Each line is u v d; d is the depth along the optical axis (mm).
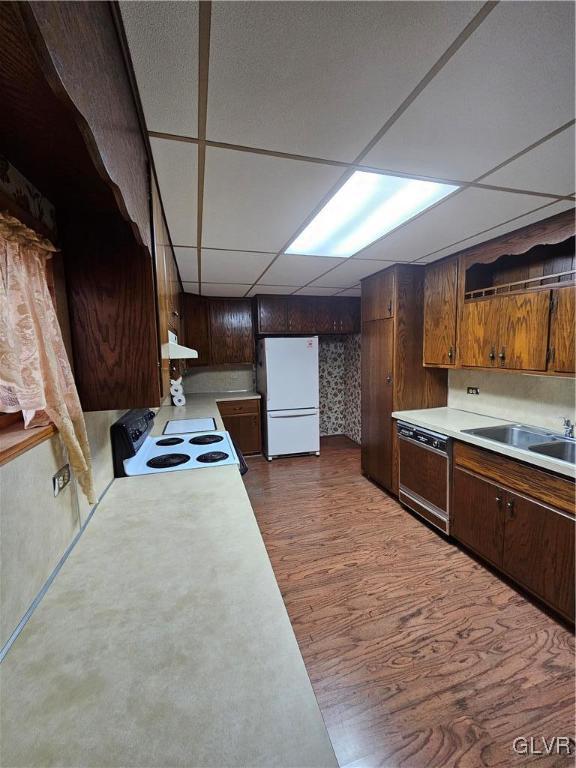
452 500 2422
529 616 1779
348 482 3627
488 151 1211
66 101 445
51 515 949
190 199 1521
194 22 710
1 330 817
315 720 560
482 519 2150
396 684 1438
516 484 1910
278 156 1219
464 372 2938
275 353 4309
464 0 674
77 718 570
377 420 3336
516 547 1923
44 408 950
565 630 1687
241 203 1589
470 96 939
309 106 968
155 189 1351
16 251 843
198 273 2986
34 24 347
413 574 2137
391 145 1168
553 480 1711
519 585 1965
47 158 761
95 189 947
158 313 1282
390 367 3041
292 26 724
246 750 515
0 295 805
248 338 4508
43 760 510
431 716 1309
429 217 1806
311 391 4465
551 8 697
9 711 583
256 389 4922
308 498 3266
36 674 652
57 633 750
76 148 712
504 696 1381
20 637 740
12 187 812
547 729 1261
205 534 1154
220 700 595
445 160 1266
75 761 507
